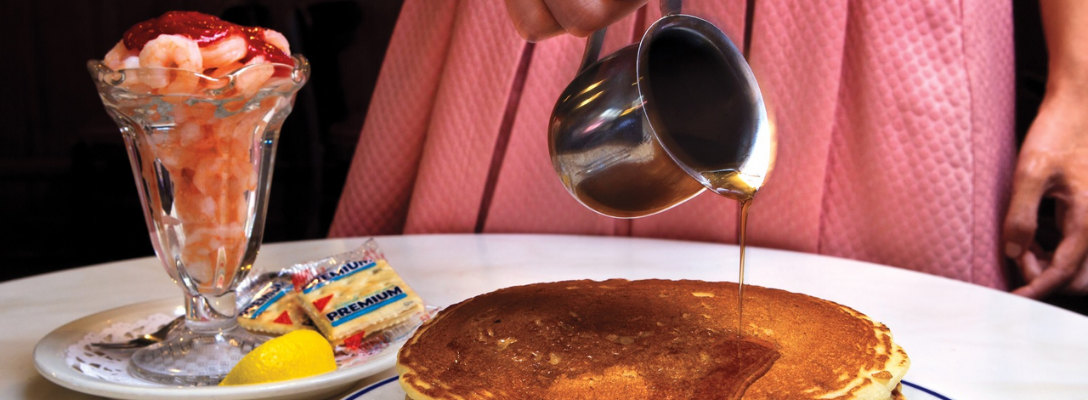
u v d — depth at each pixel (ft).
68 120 6.28
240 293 2.69
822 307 2.26
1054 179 3.40
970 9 3.28
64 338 2.34
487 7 3.52
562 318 2.20
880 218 3.40
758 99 2.24
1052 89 3.43
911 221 3.35
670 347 2.06
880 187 3.38
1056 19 3.40
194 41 2.28
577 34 2.23
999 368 2.26
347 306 2.51
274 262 3.05
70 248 6.24
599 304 2.27
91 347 2.36
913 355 2.33
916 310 2.61
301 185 5.67
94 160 6.09
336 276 2.60
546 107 3.57
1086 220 3.35
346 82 5.53
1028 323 2.52
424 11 3.74
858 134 3.42
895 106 3.33
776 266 3.03
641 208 2.22
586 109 2.19
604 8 2.18
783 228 3.43
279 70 2.33
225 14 5.63
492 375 2.01
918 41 3.30
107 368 2.27
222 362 2.31
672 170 2.13
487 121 3.58
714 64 2.23
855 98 3.42
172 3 5.88
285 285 2.66
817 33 3.33
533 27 2.30
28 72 6.16
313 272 2.61
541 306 2.27
